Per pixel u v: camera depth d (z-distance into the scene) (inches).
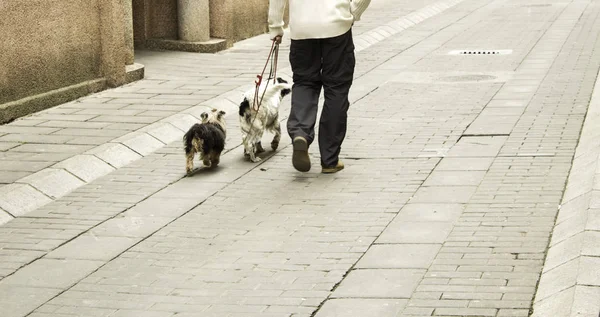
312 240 349.7
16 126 534.6
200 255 340.5
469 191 394.6
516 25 983.6
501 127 504.7
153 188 427.8
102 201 410.3
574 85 617.0
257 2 943.7
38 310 297.3
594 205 341.7
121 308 296.0
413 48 842.8
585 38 853.2
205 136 442.9
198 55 813.2
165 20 847.7
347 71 430.6
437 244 334.6
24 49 562.9
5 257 345.1
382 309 282.0
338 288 301.9
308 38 426.3
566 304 267.1
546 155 441.4
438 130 508.7
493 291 289.0
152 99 608.4
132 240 360.2
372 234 351.6
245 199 406.0
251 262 330.3
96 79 639.8
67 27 605.0
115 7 641.6
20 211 396.2
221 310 289.4
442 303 282.5
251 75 700.7
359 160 458.3
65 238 364.5
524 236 335.6
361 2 424.2
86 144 487.5
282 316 282.0
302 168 424.5
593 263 290.5
